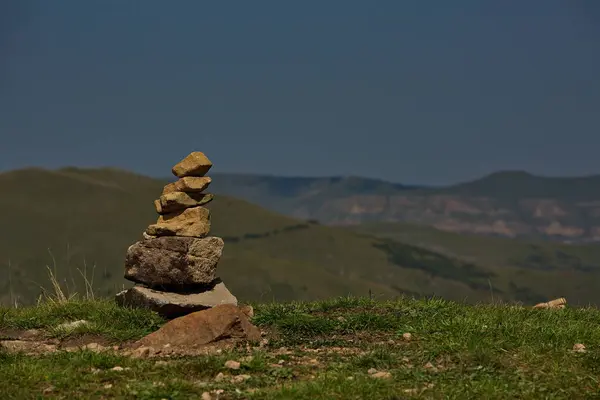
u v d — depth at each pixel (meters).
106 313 19.59
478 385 13.17
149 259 21.00
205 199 21.69
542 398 12.66
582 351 15.54
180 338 17.00
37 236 181.12
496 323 17.91
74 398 12.40
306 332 18.39
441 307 20.75
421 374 13.97
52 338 18.03
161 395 12.60
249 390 13.15
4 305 21.64
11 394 12.55
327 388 12.88
